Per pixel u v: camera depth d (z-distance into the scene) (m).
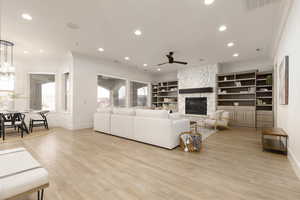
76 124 5.04
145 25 3.14
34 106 5.72
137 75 7.70
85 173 2.01
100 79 6.22
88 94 5.38
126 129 3.84
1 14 2.68
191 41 3.99
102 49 4.65
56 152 2.84
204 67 6.63
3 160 1.49
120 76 6.69
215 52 4.86
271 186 1.70
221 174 1.99
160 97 8.83
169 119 3.02
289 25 2.55
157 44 4.22
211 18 2.86
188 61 5.98
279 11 2.60
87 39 3.87
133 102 7.64
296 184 1.74
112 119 4.23
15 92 5.27
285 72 2.68
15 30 3.32
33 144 3.36
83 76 5.24
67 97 5.60
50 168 2.16
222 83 6.37
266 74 5.35
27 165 1.40
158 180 1.83
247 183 1.76
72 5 2.45
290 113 2.53
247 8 2.53
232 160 2.46
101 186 1.71
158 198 1.49
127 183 1.77
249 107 5.38
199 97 6.75
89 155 2.68
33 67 5.58
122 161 2.42
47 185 1.30
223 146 3.24
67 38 3.79
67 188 1.66
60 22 3.00
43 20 2.91
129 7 2.51
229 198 1.49
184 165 2.27
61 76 5.72
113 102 6.68
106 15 2.76
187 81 7.20
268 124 5.01
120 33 3.53
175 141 3.12
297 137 2.11
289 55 2.59
